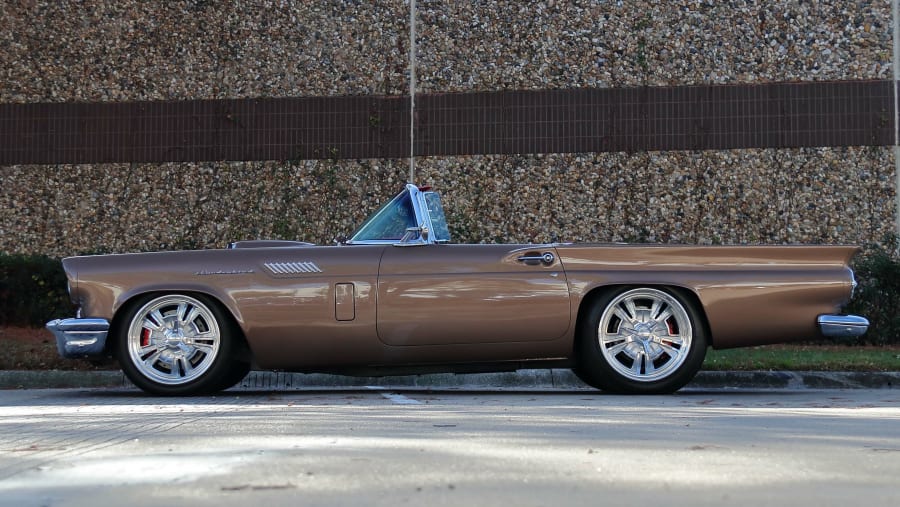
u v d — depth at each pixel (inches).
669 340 298.4
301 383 378.3
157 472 151.3
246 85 602.2
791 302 295.4
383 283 297.0
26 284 531.2
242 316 297.1
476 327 295.4
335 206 593.3
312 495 131.6
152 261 302.8
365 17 601.0
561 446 174.9
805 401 282.8
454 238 582.6
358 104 596.1
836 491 135.3
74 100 609.0
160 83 606.5
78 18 613.0
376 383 381.4
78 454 172.2
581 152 584.4
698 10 585.6
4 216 606.2
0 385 390.9
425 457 162.7
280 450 172.2
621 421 214.2
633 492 133.2
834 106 574.6
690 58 584.1
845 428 205.2
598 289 298.7
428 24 597.3
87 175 605.0
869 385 372.5
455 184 588.1
